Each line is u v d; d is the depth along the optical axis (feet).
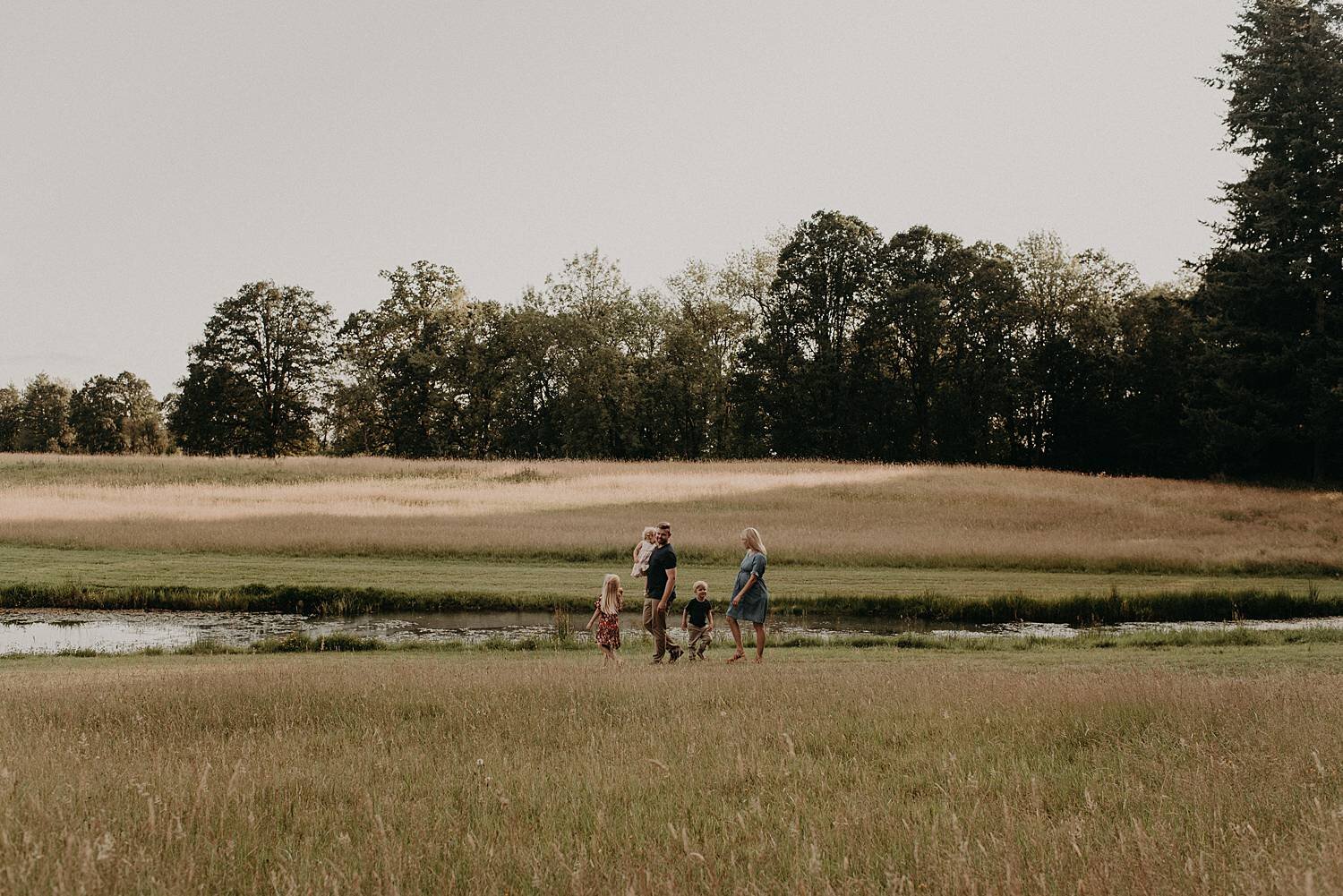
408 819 14.48
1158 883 11.17
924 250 252.83
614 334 267.39
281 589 79.36
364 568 90.84
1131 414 232.73
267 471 192.54
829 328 254.06
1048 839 12.84
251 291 264.31
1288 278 163.73
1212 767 17.12
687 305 273.54
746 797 16.39
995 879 11.21
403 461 206.39
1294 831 12.89
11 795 14.94
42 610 76.84
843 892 11.05
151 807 13.26
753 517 128.47
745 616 45.98
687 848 11.96
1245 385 173.17
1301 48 169.17
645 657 51.47
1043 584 86.17
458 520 122.72
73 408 415.03
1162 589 78.59
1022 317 241.76
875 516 130.82
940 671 37.50
